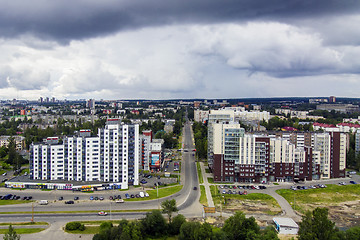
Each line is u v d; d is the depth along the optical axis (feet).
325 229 472.44
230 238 509.35
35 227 562.66
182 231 517.14
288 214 645.51
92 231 547.90
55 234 534.37
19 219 599.16
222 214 637.30
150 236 547.90
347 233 479.82
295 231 553.64
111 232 501.97
